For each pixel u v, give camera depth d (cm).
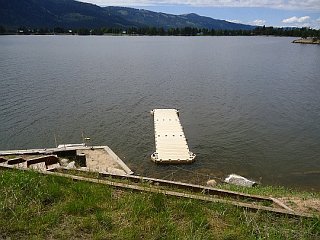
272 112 3844
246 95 4719
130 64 8012
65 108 3766
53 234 623
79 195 782
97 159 2077
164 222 670
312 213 817
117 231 635
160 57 9956
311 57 10775
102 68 7138
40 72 6250
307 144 2858
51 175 899
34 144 2712
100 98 4297
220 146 2770
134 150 2636
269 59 9944
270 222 718
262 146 2789
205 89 5088
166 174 2231
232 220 704
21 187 784
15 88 4688
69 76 5897
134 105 4006
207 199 805
